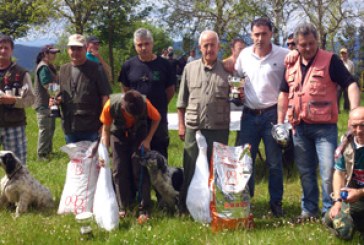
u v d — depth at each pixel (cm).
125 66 573
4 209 552
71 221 504
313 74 471
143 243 430
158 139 560
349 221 424
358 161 421
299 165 503
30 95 566
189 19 2795
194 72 517
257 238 433
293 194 630
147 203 523
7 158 523
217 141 512
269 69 509
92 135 577
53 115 585
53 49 786
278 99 507
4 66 562
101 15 3297
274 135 487
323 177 480
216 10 2698
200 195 491
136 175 524
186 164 524
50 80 775
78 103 563
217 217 466
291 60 488
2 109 562
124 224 493
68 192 546
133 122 510
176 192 524
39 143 848
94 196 514
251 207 572
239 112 862
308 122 481
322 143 479
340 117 1314
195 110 511
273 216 530
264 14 2477
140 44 554
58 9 2898
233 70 519
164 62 572
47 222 498
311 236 438
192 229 468
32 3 2889
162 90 566
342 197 414
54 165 799
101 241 446
